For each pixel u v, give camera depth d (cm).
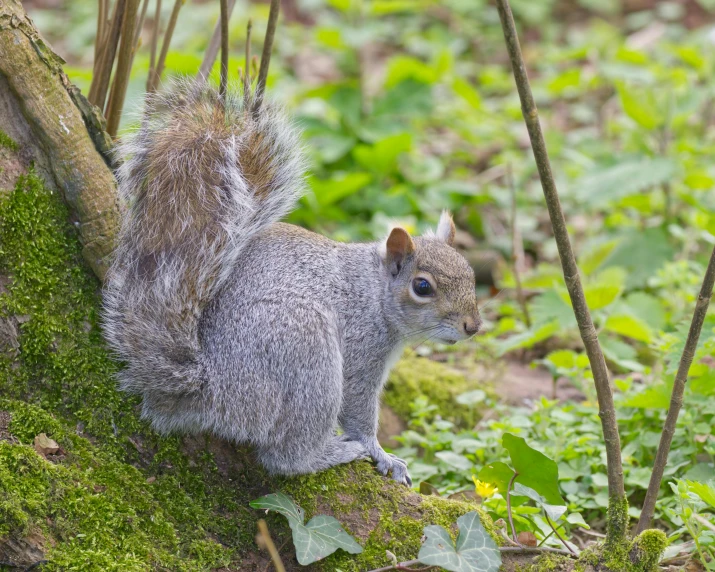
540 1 2398
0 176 708
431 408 1022
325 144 1572
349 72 1967
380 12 1892
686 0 2436
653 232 1366
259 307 730
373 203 1496
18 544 634
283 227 829
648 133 1563
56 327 712
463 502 762
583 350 1227
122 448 714
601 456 917
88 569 637
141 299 712
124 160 756
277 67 1892
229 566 700
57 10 2323
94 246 730
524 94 584
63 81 732
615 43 2130
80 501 665
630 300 1191
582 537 849
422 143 1789
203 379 713
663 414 944
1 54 696
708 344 873
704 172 1419
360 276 841
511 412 1045
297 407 732
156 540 682
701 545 724
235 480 749
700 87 1845
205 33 1988
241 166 754
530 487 725
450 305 854
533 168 1677
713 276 642
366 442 829
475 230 1541
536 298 1152
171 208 723
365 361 836
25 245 712
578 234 1516
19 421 689
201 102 782
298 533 675
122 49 816
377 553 714
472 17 2377
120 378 723
